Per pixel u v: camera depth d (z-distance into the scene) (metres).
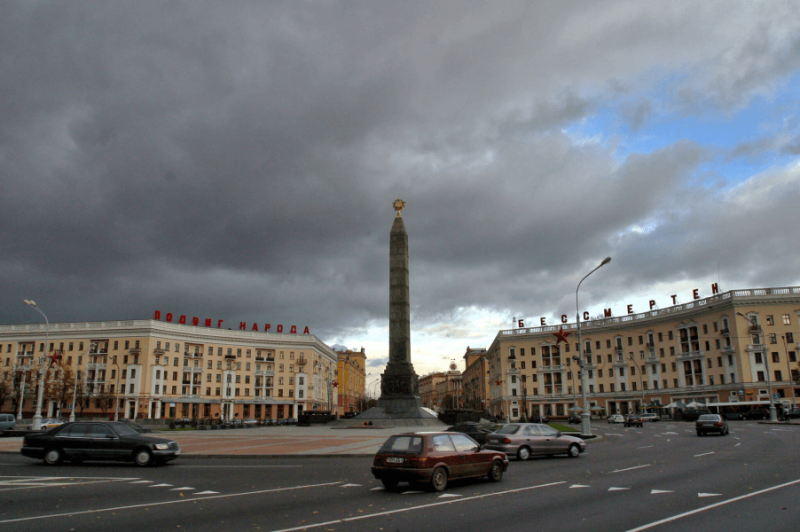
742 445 29.16
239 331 109.19
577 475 17.25
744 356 84.69
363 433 43.25
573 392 111.06
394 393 55.69
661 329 100.31
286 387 112.50
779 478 15.65
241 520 10.55
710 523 9.98
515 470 18.94
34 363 98.31
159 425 78.56
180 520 10.54
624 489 14.14
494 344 127.31
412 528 9.86
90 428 20.66
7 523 10.25
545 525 9.98
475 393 168.75
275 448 28.66
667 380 98.12
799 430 42.62
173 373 98.31
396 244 58.09
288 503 12.43
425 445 14.36
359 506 12.03
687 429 51.78
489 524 10.13
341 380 158.50
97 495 13.49
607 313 112.06
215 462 22.84
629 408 103.06
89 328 97.19
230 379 106.19
